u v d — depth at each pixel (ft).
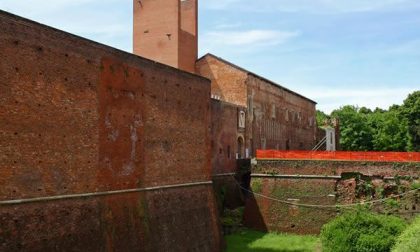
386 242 100.27
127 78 94.68
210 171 128.77
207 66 184.55
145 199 98.78
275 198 143.13
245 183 170.30
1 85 66.39
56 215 74.74
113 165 89.71
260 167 146.30
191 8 184.34
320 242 120.26
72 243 77.15
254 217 144.15
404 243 84.89
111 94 89.86
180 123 114.32
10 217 66.59
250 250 119.85
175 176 111.24
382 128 307.17
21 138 69.46
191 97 119.96
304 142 258.37
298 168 142.31
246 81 178.40
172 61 171.12
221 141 157.17
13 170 67.92
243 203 166.20
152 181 102.06
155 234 99.91
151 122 102.47
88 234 81.00
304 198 140.15
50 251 72.59
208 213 122.83
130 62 95.81
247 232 140.67
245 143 177.27
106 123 88.17
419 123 240.53
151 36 174.60
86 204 81.66
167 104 108.99
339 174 138.21
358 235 103.81
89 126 83.66
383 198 133.08
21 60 69.97
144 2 176.96
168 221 105.50
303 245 124.06
